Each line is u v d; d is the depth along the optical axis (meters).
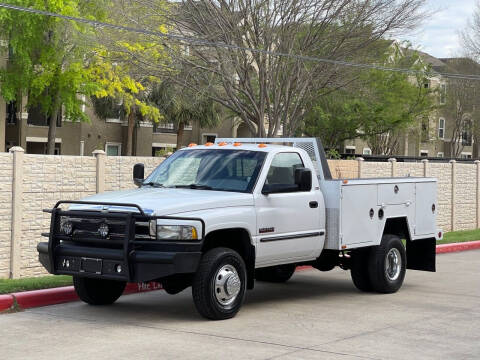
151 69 22.81
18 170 13.46
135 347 8.03
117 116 44.44
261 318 9.86
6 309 10.13
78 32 28.70
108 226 9.24
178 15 22.25
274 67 23.34
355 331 9.11
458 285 13.33
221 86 24.11
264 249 10.16
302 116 24.75
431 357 7.84
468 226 26.00
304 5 22.20
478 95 58.84
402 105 41.94
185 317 9.86
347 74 23.97
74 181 14.46
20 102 36.34
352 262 12.13
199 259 9.17
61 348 7.95
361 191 11.55
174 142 47.78
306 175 10.27
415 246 13.44
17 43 31.11
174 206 9.21
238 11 22.39
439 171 24.56
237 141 12.27
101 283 10.57
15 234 13.45
